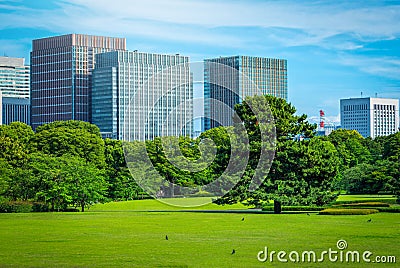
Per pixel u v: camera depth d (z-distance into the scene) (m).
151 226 66.06
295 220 70.25
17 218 77.00
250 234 58.19
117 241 54.59
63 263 44.34
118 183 119.12
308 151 81.19
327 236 56.03
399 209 79.31
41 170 92.44
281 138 83.69
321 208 85.06
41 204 91.81
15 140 128.50
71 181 92.50
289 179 81.62
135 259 45.62
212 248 50.16
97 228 64.62
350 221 68.00
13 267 43.09
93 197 93.19
